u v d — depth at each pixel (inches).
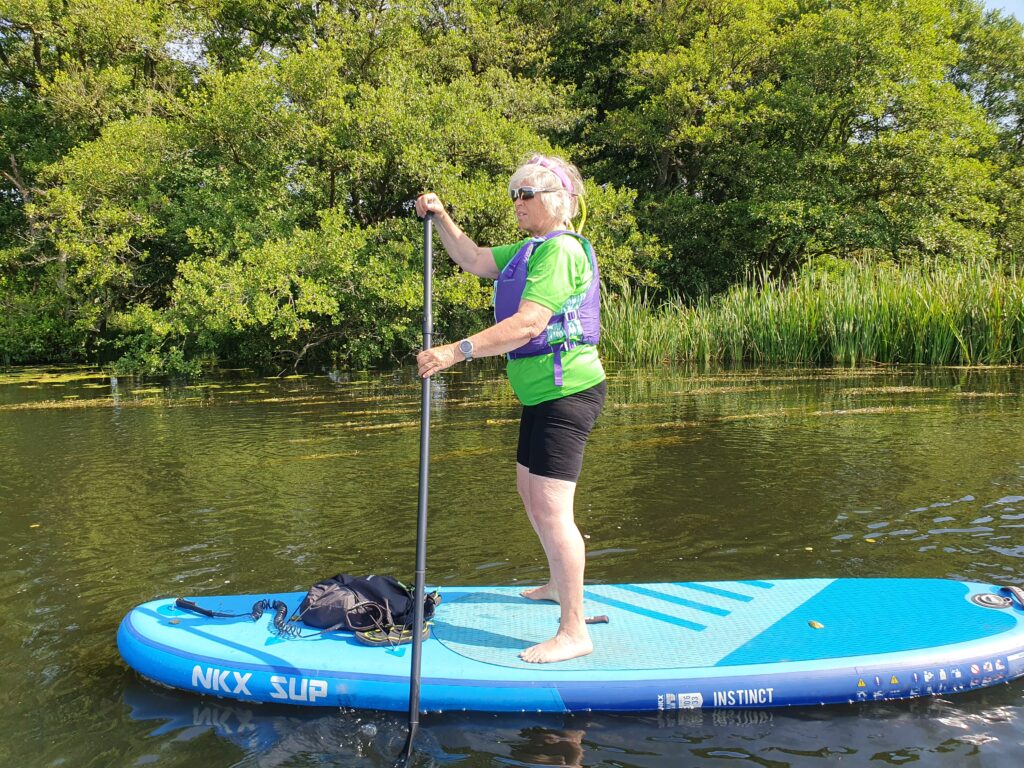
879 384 377.1
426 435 97.3
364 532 165.8
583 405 100.9
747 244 773.9
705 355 520.1
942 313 453.7
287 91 547.5
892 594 117.4
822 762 84.2
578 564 100.5
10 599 133.5
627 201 633.6
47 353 685.3
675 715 94.6
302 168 557.9
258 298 479.8
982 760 83.9
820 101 664.4
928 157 657.0
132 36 649.0
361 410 343.9
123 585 138.8
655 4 830.5
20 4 621.3
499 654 102.0
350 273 530.6
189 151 573.3
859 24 653.3
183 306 496.4
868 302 480.1
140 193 564.4
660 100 719.1
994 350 445.4
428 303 104.4
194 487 207.5
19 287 674.8
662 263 685.9
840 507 175.0
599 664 99.0
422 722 93.6
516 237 565.9
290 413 339.6
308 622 111.3
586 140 811.4
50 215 575.8
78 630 120.7
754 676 96.0
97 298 609.9
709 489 193.6
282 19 692.1
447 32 747.4
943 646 101.3
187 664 102.3
